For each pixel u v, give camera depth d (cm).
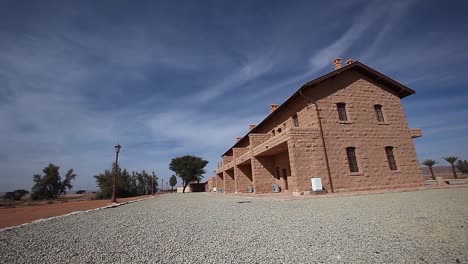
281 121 1977
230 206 1037
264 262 295
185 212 916
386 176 1588
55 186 4209
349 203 852
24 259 362
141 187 5478
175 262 314
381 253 304
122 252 377
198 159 6531
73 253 384
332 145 1505
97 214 977
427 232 394
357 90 1720
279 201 1098
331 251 322
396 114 1777
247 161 2209
